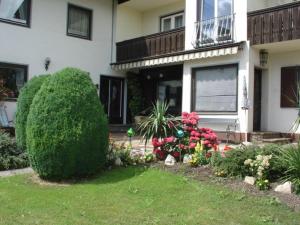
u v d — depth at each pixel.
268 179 7.25
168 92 19.41
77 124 7.77
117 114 20.88
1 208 6.00
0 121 15.27
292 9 13.38
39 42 17.30
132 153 9.73
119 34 20.84
